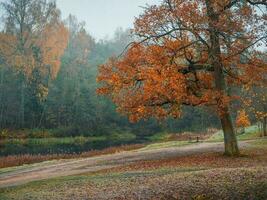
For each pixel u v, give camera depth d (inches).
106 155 1429.6
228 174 618.8
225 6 933.2
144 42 992.2
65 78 3688.5
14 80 3312.0
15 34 3292.3
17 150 2278.5
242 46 937.5
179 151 1305.4
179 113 999.6
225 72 1010.7
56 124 3479.3
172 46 959.0
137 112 997.8
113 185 680.4
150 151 1407.5
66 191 669.9
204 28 929.5
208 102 946.7
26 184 823.7
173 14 952.3
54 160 1403.8
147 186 619.5
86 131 3425.2
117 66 1002.1
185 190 563.5
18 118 3289.9
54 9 3469.5
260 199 504.4
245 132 2031.3
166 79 902.4
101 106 3661.4
